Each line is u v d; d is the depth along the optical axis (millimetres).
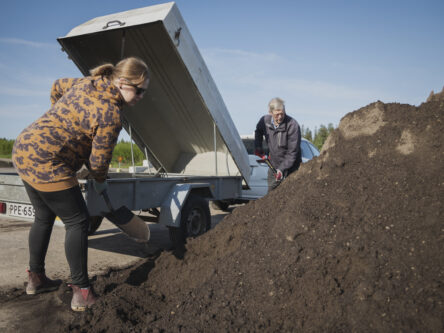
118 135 2338
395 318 1798
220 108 4699
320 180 2746
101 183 2471
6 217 3465
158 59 4535
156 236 5266
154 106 5277
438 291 1819
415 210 2217
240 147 5242
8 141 37156
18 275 3340
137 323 2293
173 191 4109
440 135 2447
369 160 2676
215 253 2889
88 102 2238
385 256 2059
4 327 2316
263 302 2172
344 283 2072
